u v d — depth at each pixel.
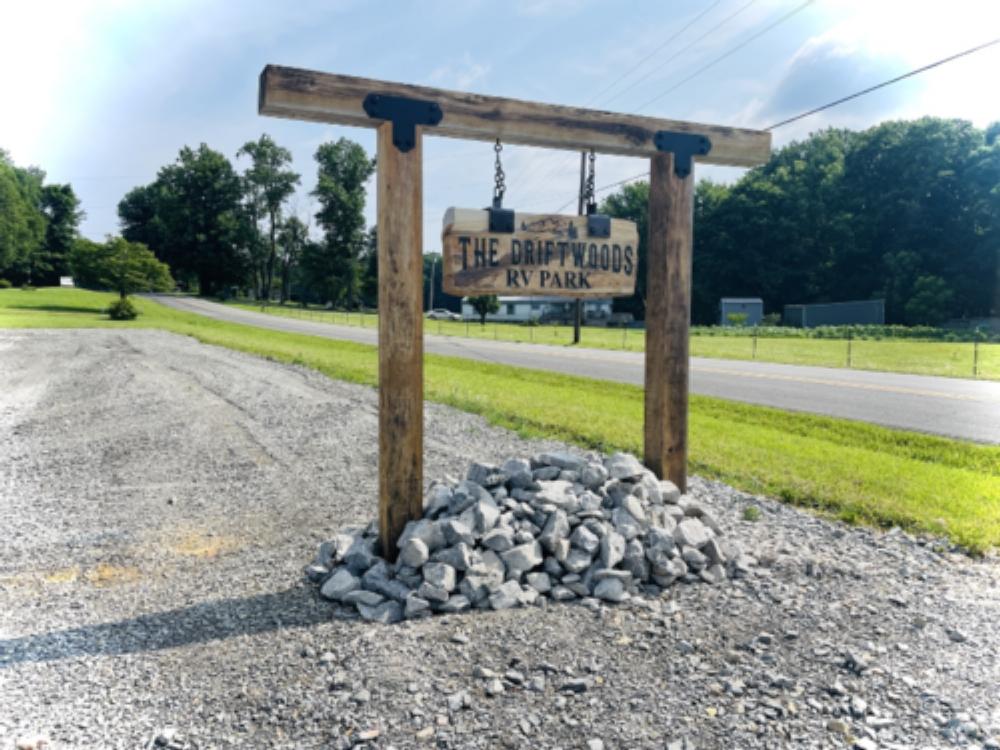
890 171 55.19
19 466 7.11
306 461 7.21
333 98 3.61
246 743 2.37
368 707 2.56
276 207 78.50
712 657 2.96
